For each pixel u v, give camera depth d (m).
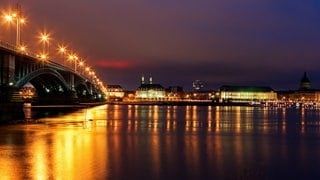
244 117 157.88
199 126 102.88
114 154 52.16
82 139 67.06
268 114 195.25
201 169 44.03
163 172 42.19
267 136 80.81
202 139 71.44
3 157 48.62
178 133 82.06
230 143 66.44
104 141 64.94
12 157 48.62
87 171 41.69
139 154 52.53
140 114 165.75
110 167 43.81
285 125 114.50
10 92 102.25
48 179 38.12
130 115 154.62
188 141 67.69
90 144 61.00
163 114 171.38
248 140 71.94
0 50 99.62
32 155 50.16
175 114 174.12
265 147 62.78
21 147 56.72
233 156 52.84
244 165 46.81
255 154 55.09
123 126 97.75
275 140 73.38
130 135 75.50
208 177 40.69
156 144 62.72
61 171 41.34
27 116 120.44
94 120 118.31
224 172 42.97
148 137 72.62
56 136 70.81
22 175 39.41
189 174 41.66
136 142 64.62
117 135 75.00
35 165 44.00
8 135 71.31
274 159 51.44
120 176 40.03
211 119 137.50
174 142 65.75
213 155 53.19
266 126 108.88
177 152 54.88
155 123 110.88
